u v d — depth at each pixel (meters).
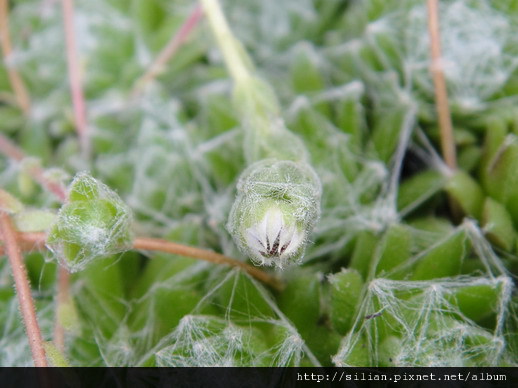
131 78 0.13
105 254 0.10
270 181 0.10
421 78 0.12
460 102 0.12
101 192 0.10
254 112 0.11
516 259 0.11
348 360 0.10
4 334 0.12
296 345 0.10
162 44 0.13
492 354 0.10
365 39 0.13
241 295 0.11
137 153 0.13
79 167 0.13
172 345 0.10
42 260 0.12
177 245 0.11
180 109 0.13
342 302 0.11
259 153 0.11
